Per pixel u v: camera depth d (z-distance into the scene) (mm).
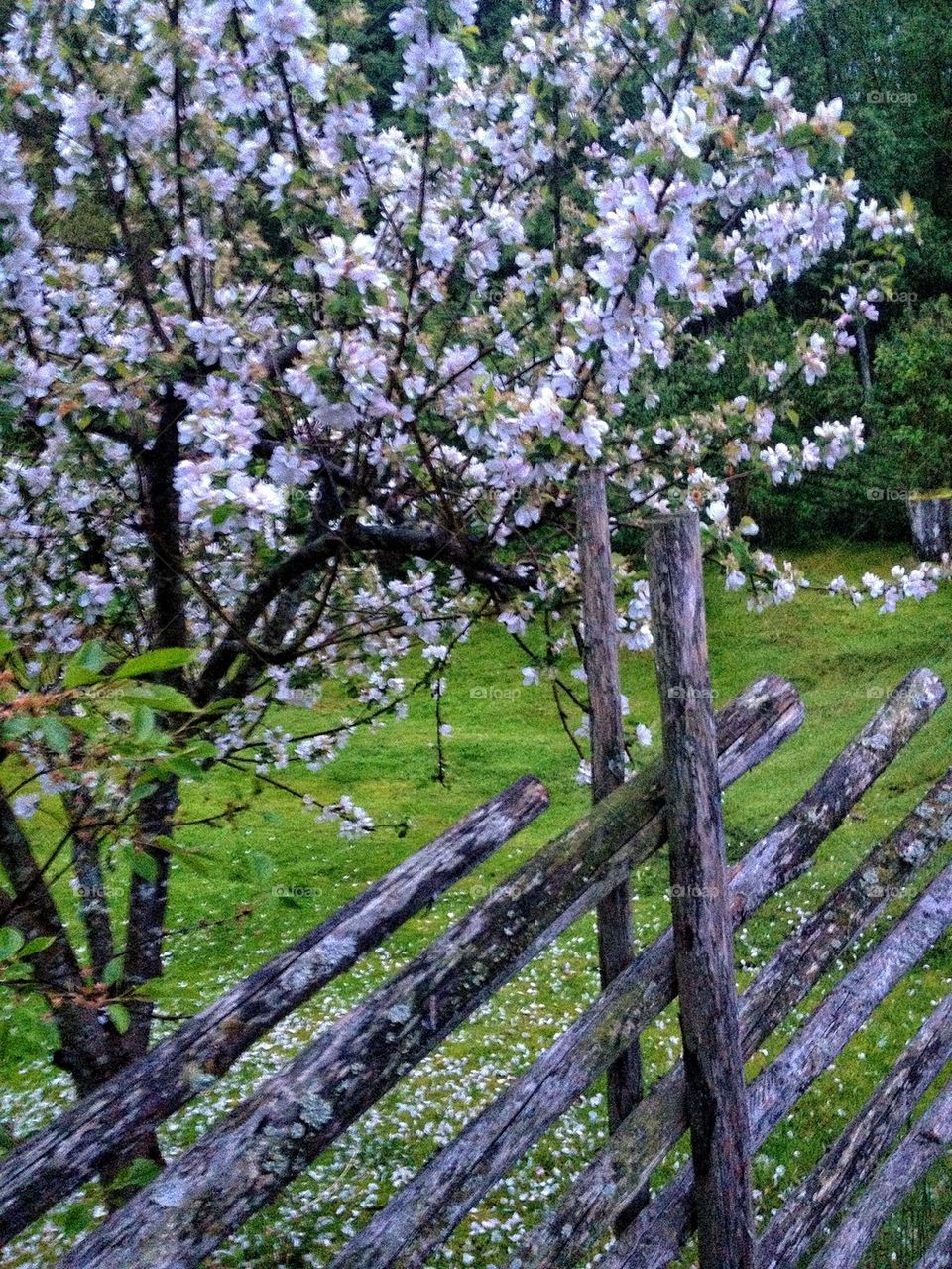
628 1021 2279
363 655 5418
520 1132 2066
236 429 3607
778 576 4332
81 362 4047
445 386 4035
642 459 4809
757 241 4465
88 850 2855
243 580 5199
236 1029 1726
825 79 27312
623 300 3398
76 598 4387
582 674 4480
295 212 4004
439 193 4609
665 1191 2416
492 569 4379
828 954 2605
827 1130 5246
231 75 4062
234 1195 1639
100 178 4559
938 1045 2875
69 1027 3225
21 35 4180
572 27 4742
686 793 2318
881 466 20125
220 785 14523
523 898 2074
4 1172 1549
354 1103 1775
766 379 4566
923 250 23906
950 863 2938
